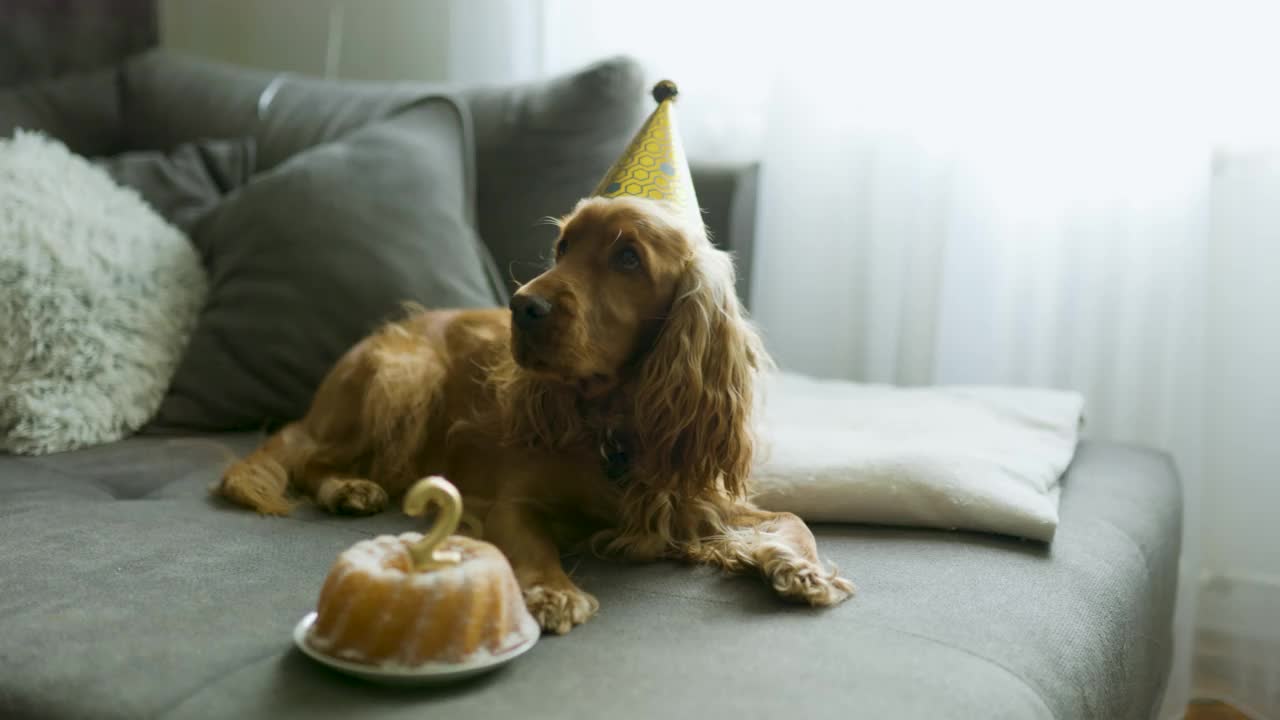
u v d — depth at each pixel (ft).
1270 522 7.22
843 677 3.01
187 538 4.19
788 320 8.13
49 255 5.96
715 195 7.31
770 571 3.70
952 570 3.97
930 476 4.52
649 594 3.74
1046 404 6.18
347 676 2.98
